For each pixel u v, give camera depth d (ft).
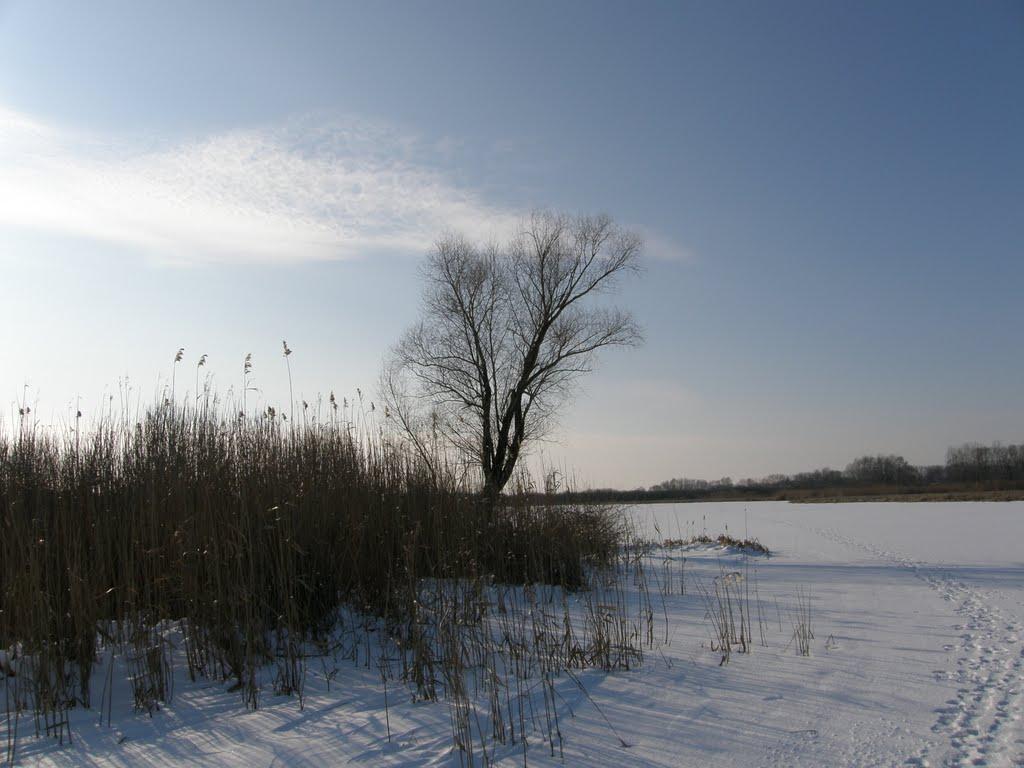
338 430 36.76
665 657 27.78
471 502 38.40
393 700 21.67
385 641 27.27
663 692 23.09
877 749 18.21
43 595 20.76
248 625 21.88
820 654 28.45
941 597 44.37
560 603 36.50
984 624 35.06
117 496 28.48
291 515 28.48
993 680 24.64
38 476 28.50
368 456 36.22
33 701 19.89
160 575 24.94
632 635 30.71
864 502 215.92
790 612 38.47
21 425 31.09
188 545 24.52
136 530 25.71
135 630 22.93
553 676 24.84
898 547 82.64
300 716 20.21
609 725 19.85
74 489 27.63
